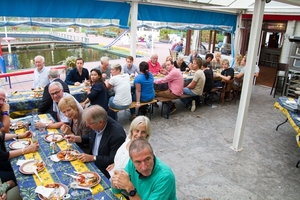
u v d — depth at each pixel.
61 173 2.23
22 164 2.33
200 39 11.42
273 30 9.05
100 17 5.83
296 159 4.20
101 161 2.47
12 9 4.71
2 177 2.62
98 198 1.92
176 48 12.01
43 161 2.42
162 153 4.17
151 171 1.72
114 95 5.32
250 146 4.60
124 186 1.79
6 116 3.07
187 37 11.37
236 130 4.34
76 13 5.46
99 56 16.89
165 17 7.01
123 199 1.91
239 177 3.60
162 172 1.72
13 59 12.83
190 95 6.09
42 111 3.96
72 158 2.46
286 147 4.62
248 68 3.97
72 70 5.51
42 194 1.90
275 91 7.98
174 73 5.57
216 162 3.98
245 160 4.09
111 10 5.98
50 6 5.10
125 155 2.25
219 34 10.95
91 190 2.01
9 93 4.63
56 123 3.27
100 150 2.59
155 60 6.92
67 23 5.57
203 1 7.25
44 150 2.64
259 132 5.27
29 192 1.96
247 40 9.77
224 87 6.76
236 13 8.91
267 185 3.45
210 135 4.97
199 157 4.11
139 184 1.81
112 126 2.59
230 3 7.54
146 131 2.35
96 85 4.43
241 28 9.62
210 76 6.33
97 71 4.45
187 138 4.79
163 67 7.48
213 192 3.24
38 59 4.96
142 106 5.66
